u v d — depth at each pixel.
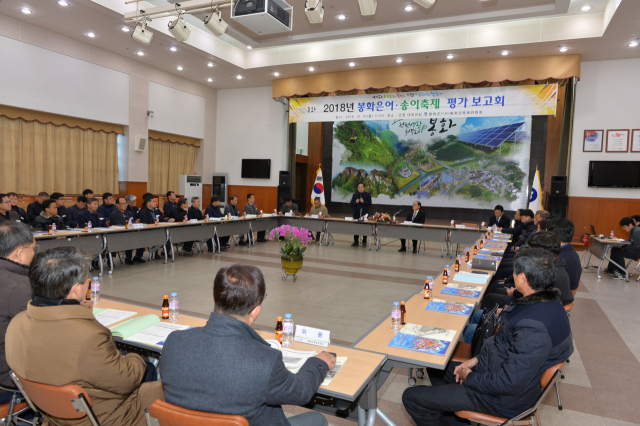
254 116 13.80
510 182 12.26
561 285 3.08
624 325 4.60
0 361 1.87
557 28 8.41
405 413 2.69
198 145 13.76
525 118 12.00
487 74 9.84
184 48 9.95
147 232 6.91
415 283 6.28
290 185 12.13
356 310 4.88
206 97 13.83
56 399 1.46
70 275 1.58
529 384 1.89
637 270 7.66
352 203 10.08
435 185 13.23
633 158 9.66
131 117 11.08
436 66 10.24
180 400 1.29
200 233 8.03
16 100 8.50
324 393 1.64
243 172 13.91
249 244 9.44
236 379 1.24
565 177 9.42
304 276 6.55
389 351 2.08
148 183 12.08
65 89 9.41
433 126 13.20
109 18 8.20
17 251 2.14
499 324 2.19
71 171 9.94
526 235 6.19
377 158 14.10
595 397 2.97
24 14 8.12
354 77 11.09
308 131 15.24
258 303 1.42
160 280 5.99
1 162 8.65
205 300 5.05
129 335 2.15
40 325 1.52
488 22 8.46
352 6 7.96
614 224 9.92
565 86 10.10
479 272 4.07
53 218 6.68
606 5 7.85
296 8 8.12
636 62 9.52
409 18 8.56
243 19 5.79
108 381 1.56
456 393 2.02
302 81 11.85
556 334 1.91
